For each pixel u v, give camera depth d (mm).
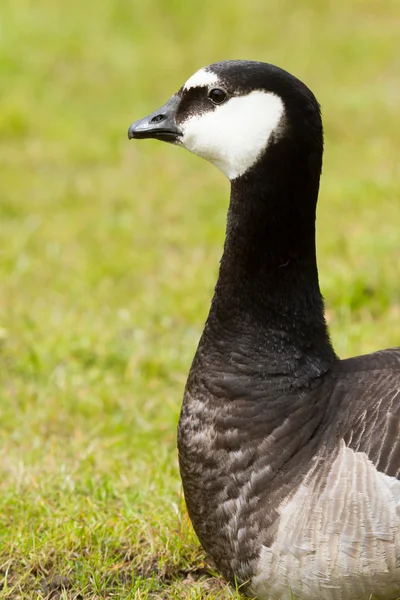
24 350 12305
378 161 18797
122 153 20172
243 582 6883
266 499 6602
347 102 22156
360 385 6867
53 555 8055
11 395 11242
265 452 6688
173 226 16609
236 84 6867
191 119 7191
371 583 6434
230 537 6770
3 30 25562
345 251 14492
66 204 17719
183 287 14055
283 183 6891
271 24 28172
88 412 10961
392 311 12906
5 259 15133
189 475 6988
